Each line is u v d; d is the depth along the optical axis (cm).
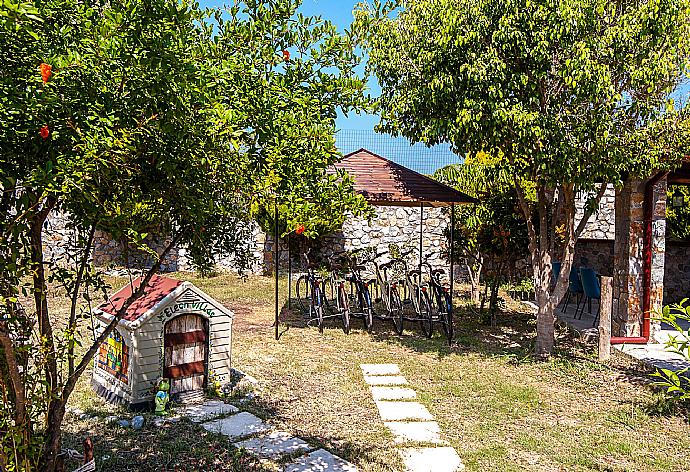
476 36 707
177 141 268
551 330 829
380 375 734
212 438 502
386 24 820
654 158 713
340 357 824
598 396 657
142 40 222
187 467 443
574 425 566
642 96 716
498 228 1094
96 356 634
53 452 326
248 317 1109
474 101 704
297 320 1095
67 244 347
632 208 881
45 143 233
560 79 700
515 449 505
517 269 1504
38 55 224
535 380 723
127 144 248
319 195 344
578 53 655
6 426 279
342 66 317
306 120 299
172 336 592
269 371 734
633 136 692
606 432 547
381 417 579
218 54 272
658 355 793
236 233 431
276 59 298
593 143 685
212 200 309
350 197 366
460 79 716
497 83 701
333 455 476
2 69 223
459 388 680
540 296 834
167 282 617
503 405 624
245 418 557
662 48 675
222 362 639
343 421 566
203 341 621
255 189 314
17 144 232
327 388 673
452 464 467
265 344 890
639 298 884
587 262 1332
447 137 779
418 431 541
